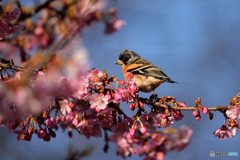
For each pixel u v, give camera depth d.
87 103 7.44
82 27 8.92
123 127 7.41
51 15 9.30
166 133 5.92
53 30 9.22
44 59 5.71
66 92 5.73
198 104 7.31
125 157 6.63
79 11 9.10
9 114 6.47
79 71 5.26
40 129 7.32
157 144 5.85
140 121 7.12
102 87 7.09
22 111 6.45
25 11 9.20
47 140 7.42
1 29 7.28
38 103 5.67
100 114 7.27
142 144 6.34
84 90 6.99
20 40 8.88
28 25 9.12
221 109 7.42
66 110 7.33
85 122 7.34
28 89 5.64
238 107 7.12
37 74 5.76
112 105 7.43
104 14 9.42
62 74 5.70
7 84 5.71
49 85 5.62
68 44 5.45
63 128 8.77
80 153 9.36
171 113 7.86
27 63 6.47
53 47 5.71
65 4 9.15
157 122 7.64
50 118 7.30
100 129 7.68
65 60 5.31
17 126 7.22
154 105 7.66
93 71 7.15
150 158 6.00
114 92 7.27
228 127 7.39
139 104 7.37
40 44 9.05
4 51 8.72
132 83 7.27
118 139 6.60
